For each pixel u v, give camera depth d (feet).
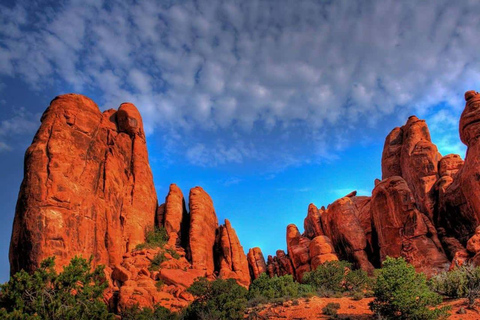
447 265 101.96
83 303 59.00
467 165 104.94
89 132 114.62
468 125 108.47
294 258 151.23
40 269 59.67
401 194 120.26
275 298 91.50
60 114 108.78
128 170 134.92
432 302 57.26
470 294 62.18
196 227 135.23
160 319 79.10
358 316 66.33
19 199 95.40
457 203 109.19
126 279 99.04
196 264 124.67
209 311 73.56
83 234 98.07
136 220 126.52
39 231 89.10
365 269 126.52
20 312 51.85
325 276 105.19
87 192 105.50
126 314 81.15
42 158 98.73
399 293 56.08
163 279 106.32
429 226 114.52
